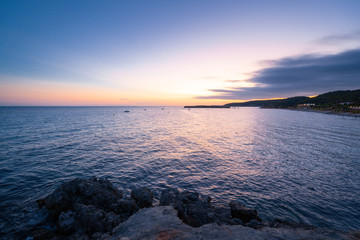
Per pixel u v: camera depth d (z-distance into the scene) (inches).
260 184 721.6
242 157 1099.3
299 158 1084.5
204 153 1184.2
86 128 2265.0
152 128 2444.6
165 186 696.4
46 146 1277.1
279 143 1526.8
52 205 490.3
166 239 253.1
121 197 589.0
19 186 658.2
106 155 1089.4
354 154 1184.2
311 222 482.3
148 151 1210.0
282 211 534.9
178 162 986.1
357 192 658.8
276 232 276.1
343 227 462.6
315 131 2210.9
